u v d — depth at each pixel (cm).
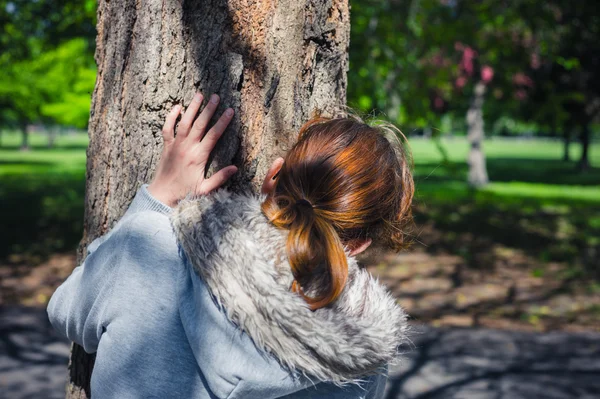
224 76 139
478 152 2091
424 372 493
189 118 133
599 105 2203
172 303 102
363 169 103
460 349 549
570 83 1961
